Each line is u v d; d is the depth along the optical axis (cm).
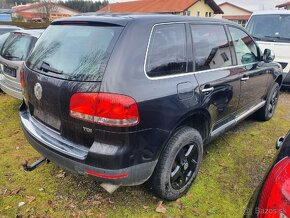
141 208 294
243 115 430
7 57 507
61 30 296
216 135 360
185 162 304
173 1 3831
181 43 296
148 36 261
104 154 237
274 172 166
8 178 335
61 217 280
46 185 325
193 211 292
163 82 265
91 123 239
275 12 832
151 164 262
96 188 321
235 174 358
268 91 511
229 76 359
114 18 268
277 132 494
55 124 275
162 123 259
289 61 741
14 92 496
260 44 776
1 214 281
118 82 234
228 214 290
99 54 247
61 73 262
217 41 354
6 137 441
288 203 149
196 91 296
